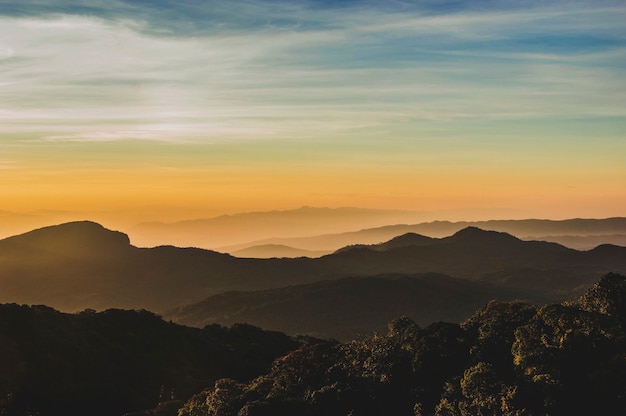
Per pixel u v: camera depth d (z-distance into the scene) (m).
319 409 38.12
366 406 37.66
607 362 31.72
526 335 34.47
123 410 58.03
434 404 35.75
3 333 66.94
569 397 30.88
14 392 57.00
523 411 29.81
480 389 32.16
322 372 43.44
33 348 66.12
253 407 37.47
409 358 39.69
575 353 32.66
